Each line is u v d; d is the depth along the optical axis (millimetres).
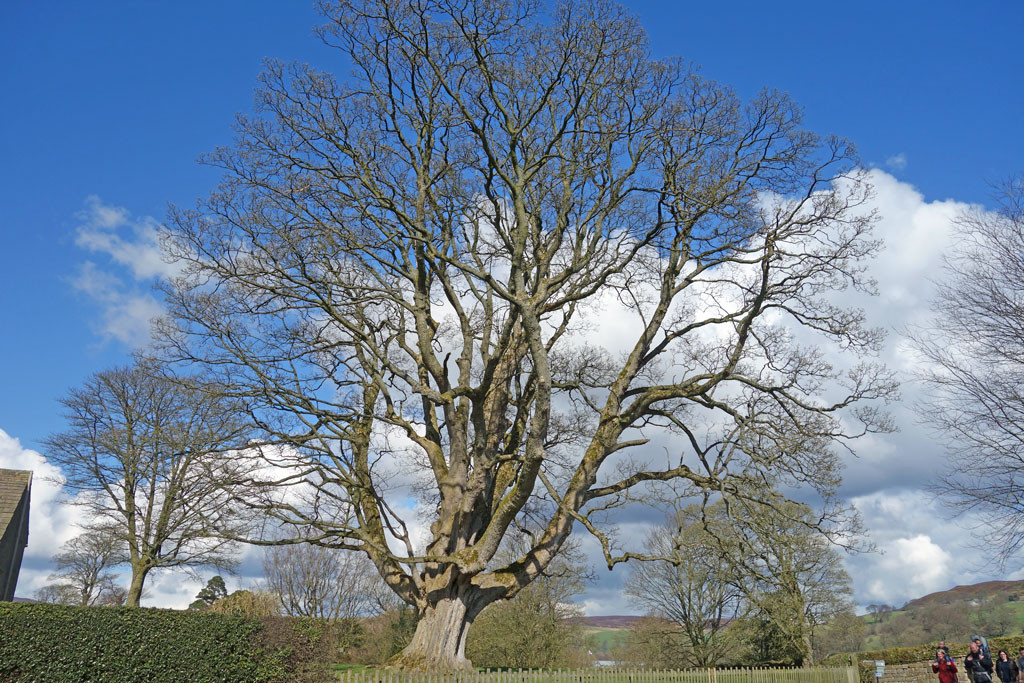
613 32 18938
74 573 42062
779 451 19562
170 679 18125
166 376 19047
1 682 16312
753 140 19000
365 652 50562
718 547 20891
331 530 18203
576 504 20297
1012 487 20156
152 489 31250
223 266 18938
